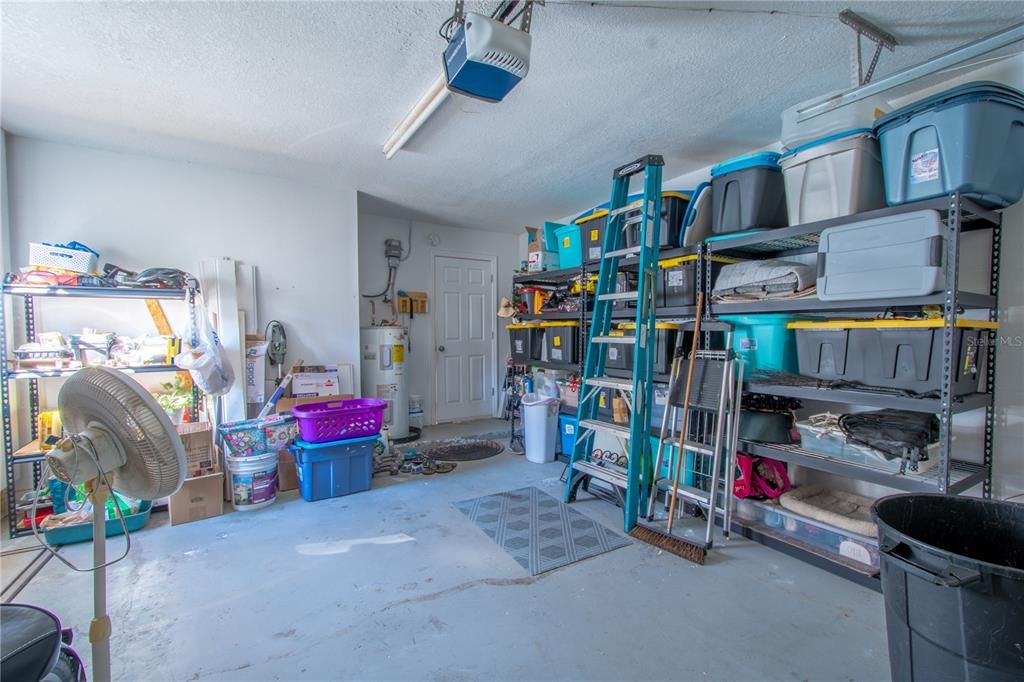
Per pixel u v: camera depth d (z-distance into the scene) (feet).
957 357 5.70
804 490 8.09
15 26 5.90
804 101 7.50
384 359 14.84
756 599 6.22
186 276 9.85
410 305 16.43
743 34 6.16
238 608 6.04
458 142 9.68
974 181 5.37
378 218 16.06
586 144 9.80
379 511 9.28
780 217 8.02
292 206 12.14
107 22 5.86
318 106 8.23
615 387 8.81
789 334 7.98
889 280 5.92
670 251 9.02
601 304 9.90
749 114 8.48
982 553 3.89
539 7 5.59
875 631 5.56
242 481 9.29
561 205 14.64
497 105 8.07
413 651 5.24
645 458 8.93
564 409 12.85
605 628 5.63
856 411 8.29
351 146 9.99
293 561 7.25
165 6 5.58
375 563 7.18
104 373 3.32
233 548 7.70
